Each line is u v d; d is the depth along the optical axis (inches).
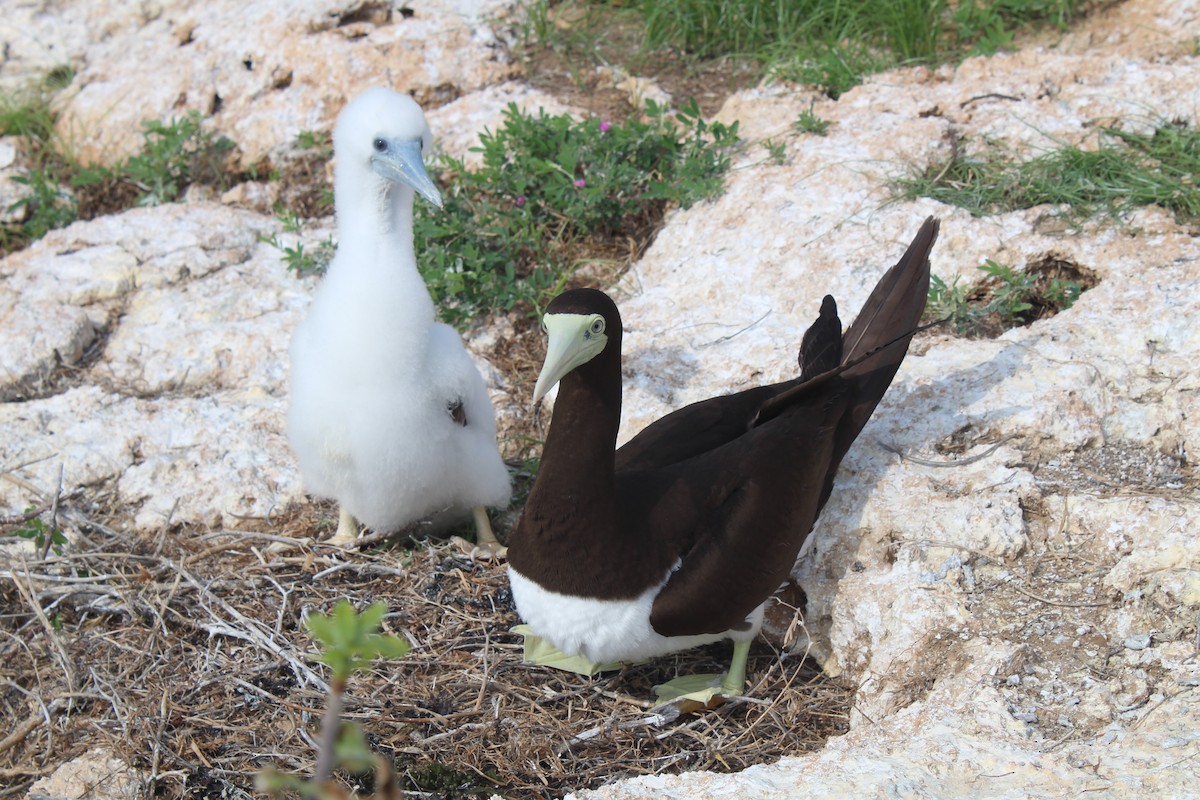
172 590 109.7
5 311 123.8
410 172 106.6
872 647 104.3
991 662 101.0
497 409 119.2
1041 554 105.1
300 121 134.2
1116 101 124.8
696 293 120.7
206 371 121.6
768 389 108.8
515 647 107.3
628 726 103.4
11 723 107.3
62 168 138.5
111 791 102.4
